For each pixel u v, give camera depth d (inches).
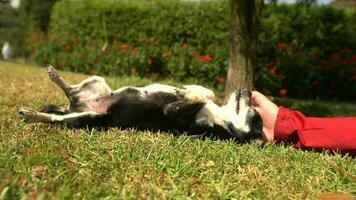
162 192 41.9
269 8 184.5
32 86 111.9
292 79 184.1
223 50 185.9
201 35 193.2
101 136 57.9
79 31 224.7
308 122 61.7
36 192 38.1
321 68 185.5
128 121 60.7
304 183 48.6
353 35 191.6
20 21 553.6
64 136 56.7
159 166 48.6
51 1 387.9
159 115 60.4
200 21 193.2
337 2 378.6
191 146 56.6
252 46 110.4
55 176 42.8
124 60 202.7
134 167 47.8
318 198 45.1
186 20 195.5
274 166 53.0
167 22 198.1
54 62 232.2
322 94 187.9
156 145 55.0
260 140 60.9
